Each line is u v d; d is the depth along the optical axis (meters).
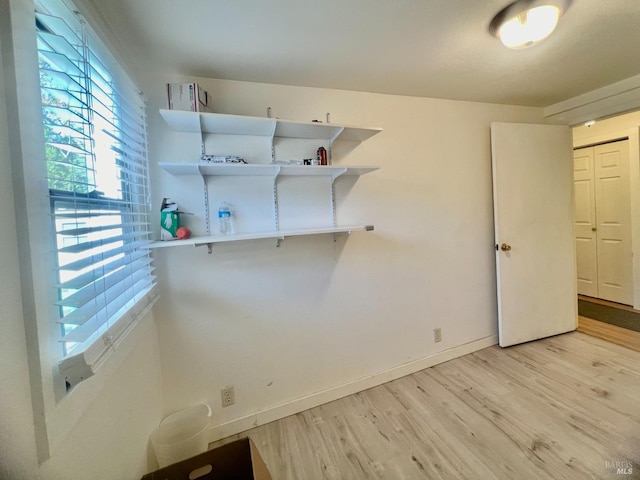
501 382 2.10
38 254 0.66
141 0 1.11
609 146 3.54
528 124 2.61
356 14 1.27
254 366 1.86
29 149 0.65
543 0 1.23
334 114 2.01
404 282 2.30
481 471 1.40
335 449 1.60
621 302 3.51
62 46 0.81
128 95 1.33
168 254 1.66
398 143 2.22
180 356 1.70
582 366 2.23
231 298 1.80
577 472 1.36
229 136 1.76
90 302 0.85
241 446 1.28
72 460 0.77
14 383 0.59
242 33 1.36
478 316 2.62
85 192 0.92
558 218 2.75
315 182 1.98
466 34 1.46
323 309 2.04
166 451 1.39
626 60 1.85
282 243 1.91
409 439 1.63
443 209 2.43
